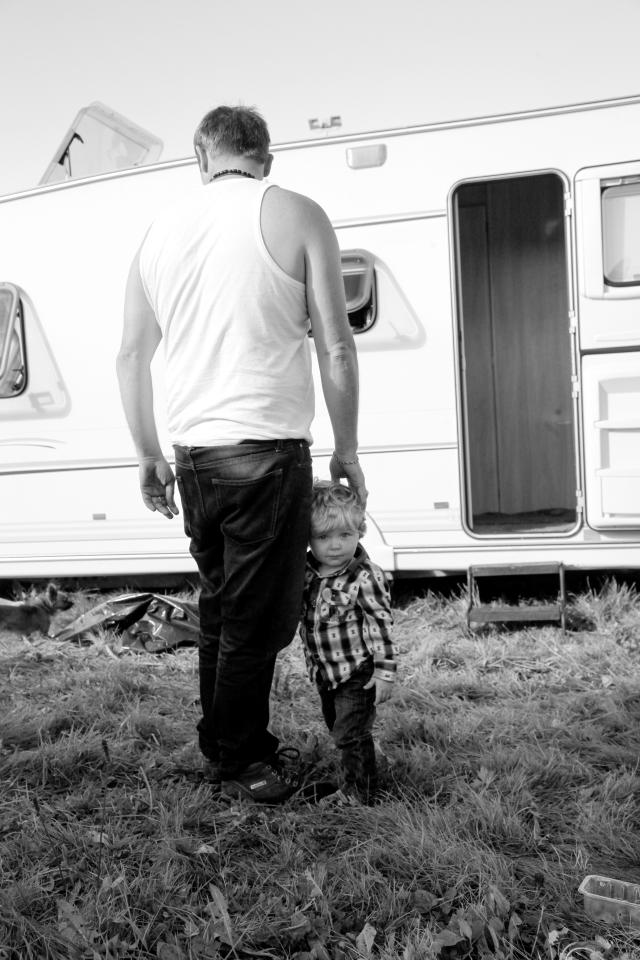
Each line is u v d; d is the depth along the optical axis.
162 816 2.75
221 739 2.85
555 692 4.18
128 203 5.83
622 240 5.22
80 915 2.12
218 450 2.58
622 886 2.29
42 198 5.98
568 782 3.07
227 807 2.87
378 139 5.47
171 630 5.11
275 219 2.57
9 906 2.25
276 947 2.14
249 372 2.57
